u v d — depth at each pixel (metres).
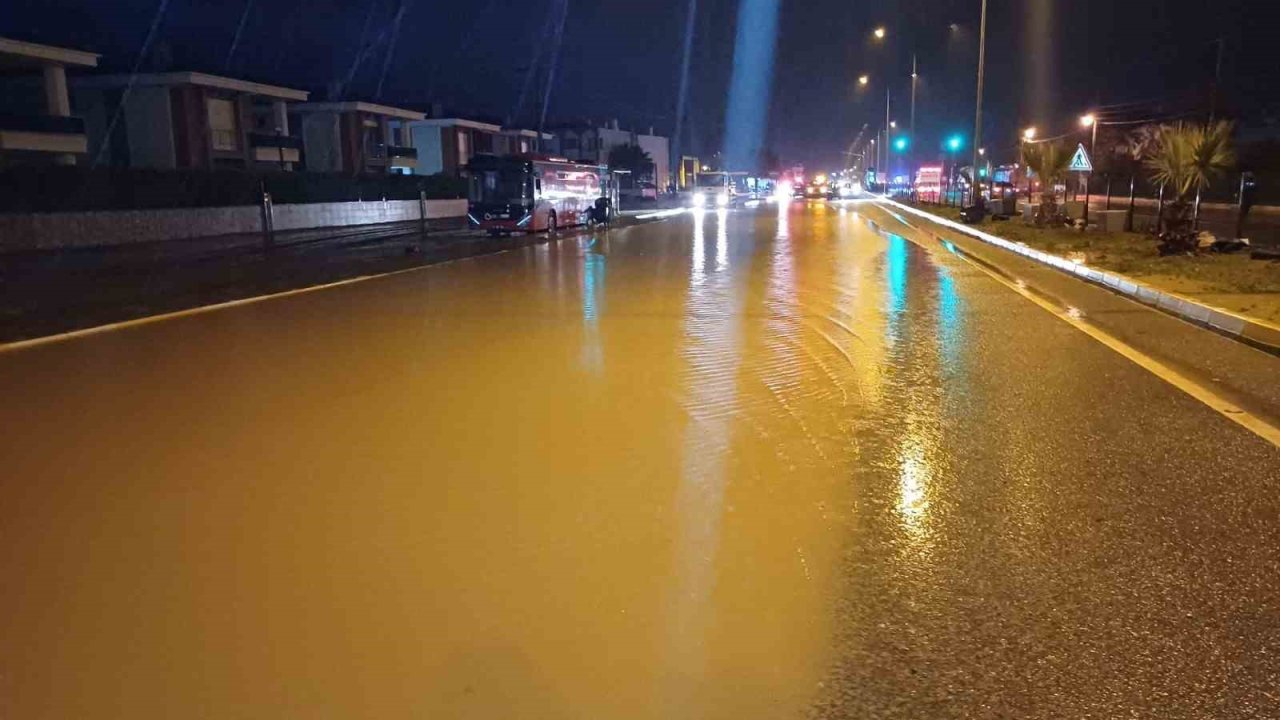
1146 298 15.74
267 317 14.59
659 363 10.52
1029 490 6.18
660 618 4.41
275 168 56.53
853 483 6.36
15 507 6.01
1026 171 49.53
